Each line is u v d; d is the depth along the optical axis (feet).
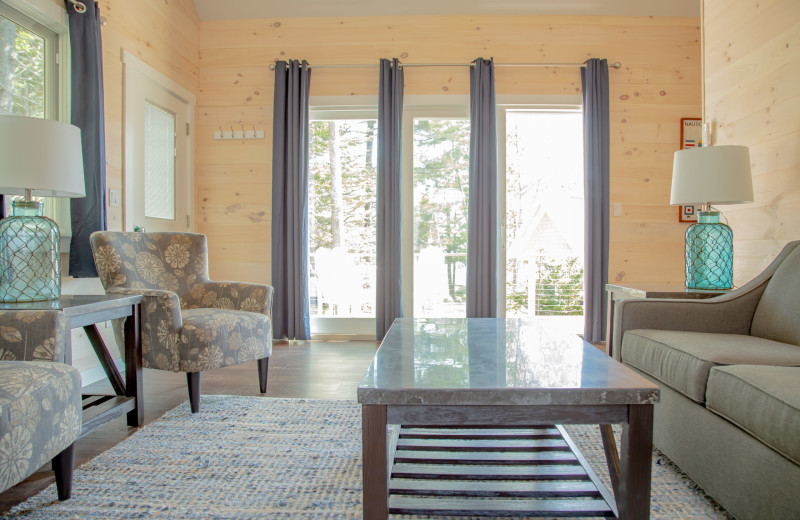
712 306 6.38
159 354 6.89
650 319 6.46
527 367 3.99
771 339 5.82
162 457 5.60
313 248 13.35
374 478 3.43
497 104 12.77
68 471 4.63
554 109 12.94
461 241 13.05
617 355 6.66
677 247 12.84
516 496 3.98
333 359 10.78
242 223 13.10
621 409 3.45
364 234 13.26
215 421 6.79
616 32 12.79
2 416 3.50
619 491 3.54
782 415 3.54
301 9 12.79
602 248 12.48
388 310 12.54
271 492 4.80
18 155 5.50
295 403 7.61
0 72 7.52
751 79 7.77
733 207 8.24
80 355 8.72
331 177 13.29
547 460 4.57
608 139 12.52
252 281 13.11
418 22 12.78
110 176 9.58
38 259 5.84
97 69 8.56
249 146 13.05
